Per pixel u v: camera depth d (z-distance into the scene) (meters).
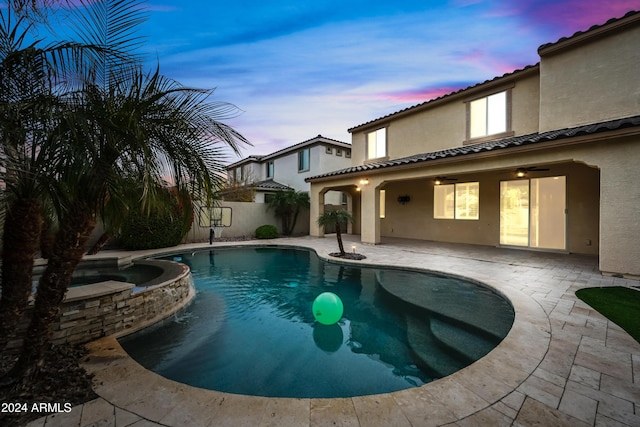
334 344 4.51
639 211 6.28
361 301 6.45
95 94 2.60
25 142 2.33
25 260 2.54
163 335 4.77
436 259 9.33
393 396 2.59
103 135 2.53
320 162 19.31
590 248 9.62
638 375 2.87
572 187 9.95
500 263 8.59
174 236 12.30
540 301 5.12
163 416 2.36
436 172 10.20
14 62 2.34
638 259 6.32
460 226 13.12
